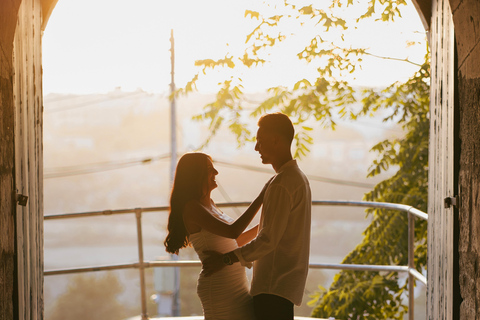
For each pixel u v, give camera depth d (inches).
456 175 118.3
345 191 3599.9
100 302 2220.7
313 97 311.3
